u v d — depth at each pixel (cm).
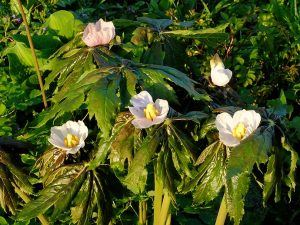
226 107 48
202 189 46
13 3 113
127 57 59
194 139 47
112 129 47
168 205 54
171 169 45
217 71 52
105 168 50
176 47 58
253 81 93
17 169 50
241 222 71
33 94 82
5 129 73
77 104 46
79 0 125
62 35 95
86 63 51
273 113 48
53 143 49
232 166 41
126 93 47
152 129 45
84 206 50
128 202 67
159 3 113
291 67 90
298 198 77
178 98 53
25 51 89
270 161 45
